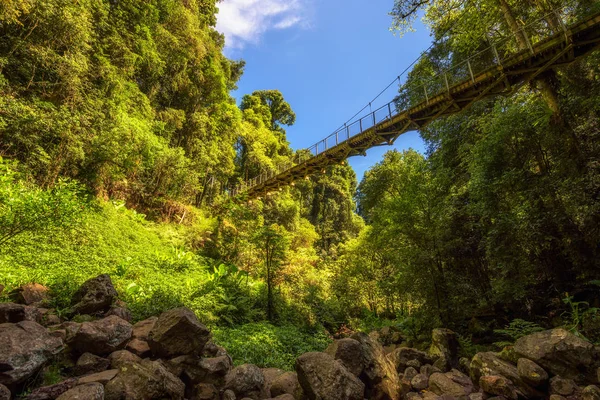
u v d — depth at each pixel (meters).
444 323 7.52
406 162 12.47
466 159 10.52
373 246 14.81
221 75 27.78
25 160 9.91
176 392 2.99
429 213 8.09
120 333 3.54
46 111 10.65
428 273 7.73
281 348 7.46
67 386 2.57
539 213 6.81
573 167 6.73
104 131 12.85
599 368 3.38
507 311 7.99
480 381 4.01
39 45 10.74
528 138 7.69
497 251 7.33
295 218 36.16
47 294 5.41
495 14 10.95
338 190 56.81
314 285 15.77
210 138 26.56
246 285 12.42
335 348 4.06
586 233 6.28
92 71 13.61
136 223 14.39
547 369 3.72
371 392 3.94
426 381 4.57
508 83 8.82
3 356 2.37
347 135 16.08
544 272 7.30
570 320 6.05
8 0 9.05
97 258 9.41
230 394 3.28
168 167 17.69
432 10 12.59
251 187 24.64
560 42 7.41
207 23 31.84
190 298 8.98
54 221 5.95
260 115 49.44
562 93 7.93
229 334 7.38
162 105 22.66
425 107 11.16
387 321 12.22
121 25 16.77
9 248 7.54
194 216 19.55
